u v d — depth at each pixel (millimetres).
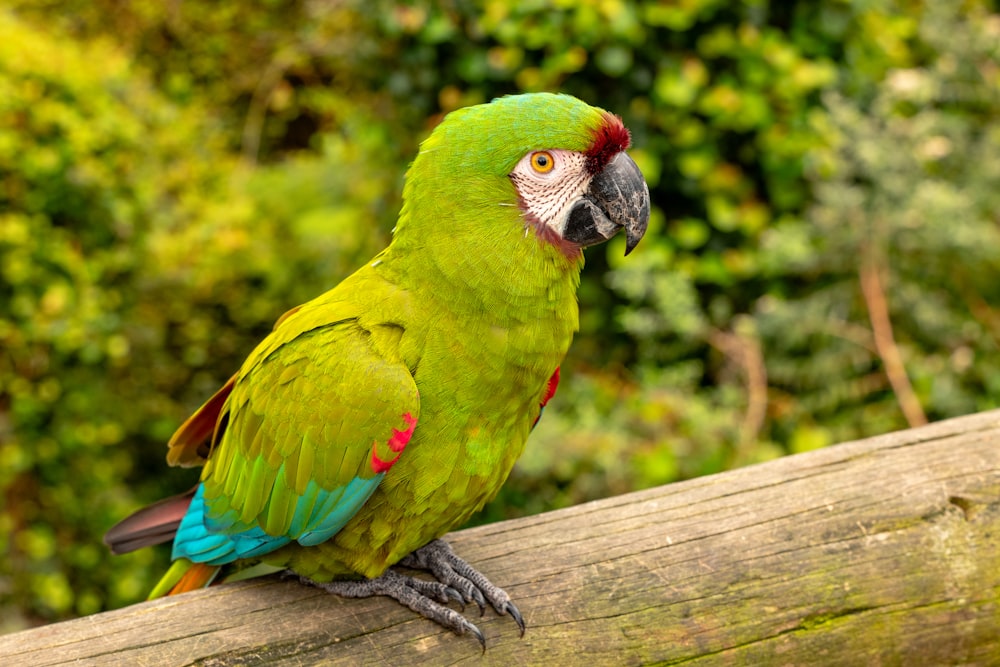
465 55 4668
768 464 2502
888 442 2533
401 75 4891
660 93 4410
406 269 2252
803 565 2271
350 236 5570
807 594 2242
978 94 4809
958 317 4676
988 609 2289
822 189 4449
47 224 4527
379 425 2162
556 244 2219
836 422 4508
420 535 2295
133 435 5152
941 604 2275
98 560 4582
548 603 2207
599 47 4418
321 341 2268
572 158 2195
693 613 2209
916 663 2270
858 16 4680
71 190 4676
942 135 4637
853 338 4453
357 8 4961
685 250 4730
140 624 2113
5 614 4195
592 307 4750
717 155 4676
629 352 4738
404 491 2227
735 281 4711
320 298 2441
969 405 4391
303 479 2246
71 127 4641
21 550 4309
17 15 6527
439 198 2195
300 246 5953
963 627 2277
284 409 2275
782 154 4543
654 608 2207
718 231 4699
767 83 4516
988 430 2557
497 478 2340
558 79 4582
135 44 7730
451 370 2193
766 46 4488
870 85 4691
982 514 2361
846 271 4582
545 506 4223
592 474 4160
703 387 4699
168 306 5371
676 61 4496
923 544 2314
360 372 2186
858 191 4434
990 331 4633
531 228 2188
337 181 6090
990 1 5324
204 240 5520
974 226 4449
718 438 4164
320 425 2213
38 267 4434
